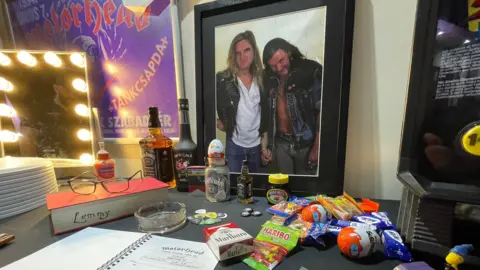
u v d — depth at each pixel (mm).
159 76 835
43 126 881
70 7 875
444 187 352
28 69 853
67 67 849
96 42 872
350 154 651
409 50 569
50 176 683
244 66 703
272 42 662
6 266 373
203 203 626
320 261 366
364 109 625
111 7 833
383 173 628
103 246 425
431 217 359
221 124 746
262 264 357
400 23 570
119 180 730
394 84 592
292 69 645
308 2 610
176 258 381
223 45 725
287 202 565
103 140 907
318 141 625
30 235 479
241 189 620
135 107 877
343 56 580
